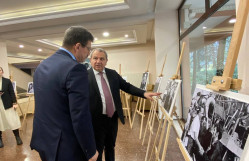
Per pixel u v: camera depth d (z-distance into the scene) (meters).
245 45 0.80
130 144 2.56
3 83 2.63
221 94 0.65
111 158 1.70
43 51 6.11
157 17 3.47
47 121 0.87
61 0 2.97
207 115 0.74
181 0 3.02
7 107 2.63
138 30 4.21
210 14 2.00
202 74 2.50
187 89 3.28
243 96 0.51
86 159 0.94
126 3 3.00
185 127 1.00
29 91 3.85
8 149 2.57
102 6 3.09
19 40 4.48
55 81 0.85
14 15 3.42
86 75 0.90
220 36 1.87
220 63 1.90
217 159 0.58
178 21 3.46
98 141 1.56
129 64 6.21
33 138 0.94
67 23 3.65
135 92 1.77
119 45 6.05
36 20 3.33
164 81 3.55
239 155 0.47
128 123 3.60
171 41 3.51
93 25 3.64
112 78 1.68
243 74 0.83
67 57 0.91
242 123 0.49
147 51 6.10
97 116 1.53
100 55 1.56
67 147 0.86
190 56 3.09
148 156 2.18
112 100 1.62
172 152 2.21
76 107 0.81
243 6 0.60
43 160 0.93
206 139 0.69
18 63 7.51
